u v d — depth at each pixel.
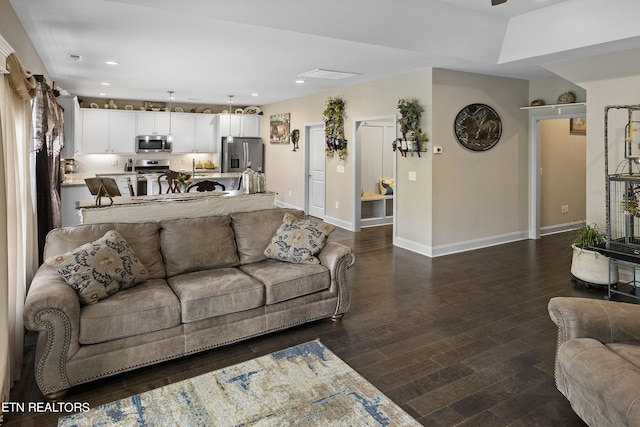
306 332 3.35
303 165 8.62
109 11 3.34
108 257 2.79
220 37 4.07
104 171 8.92
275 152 9.73
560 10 4.07
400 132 6.08
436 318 3.62
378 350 3.04
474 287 4.45
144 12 3.37
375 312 3.76
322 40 4.16
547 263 5.38
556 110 6.15
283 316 3.21
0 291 2.21
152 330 2.67
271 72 5.80
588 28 3.99
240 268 3.51
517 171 6.56
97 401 2.42
